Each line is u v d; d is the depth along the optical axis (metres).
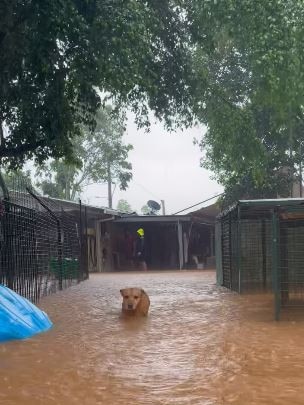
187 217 18.61
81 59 6.13
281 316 5.62
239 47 8.41
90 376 3.20
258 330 4.76
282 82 7.26
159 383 3.01
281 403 2.60
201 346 4.07
